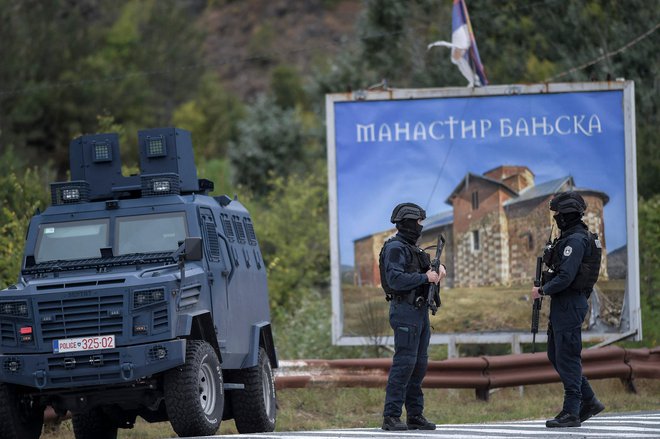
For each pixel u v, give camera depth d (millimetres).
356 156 48156
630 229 47531
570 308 26625
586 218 47656
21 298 27234
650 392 44156
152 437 34469
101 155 31484
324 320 55750
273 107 123188
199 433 27281
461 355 55031
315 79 118125
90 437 32938
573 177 47688
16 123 135125
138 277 27234
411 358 25969
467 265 47875
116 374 26781
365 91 48188
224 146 192000
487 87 47844
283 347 54062
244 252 33094
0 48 136750
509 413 39125
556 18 86250
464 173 47938
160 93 194750
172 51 198625
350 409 40531
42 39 142375
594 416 31078
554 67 85938
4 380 27094
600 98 47719
